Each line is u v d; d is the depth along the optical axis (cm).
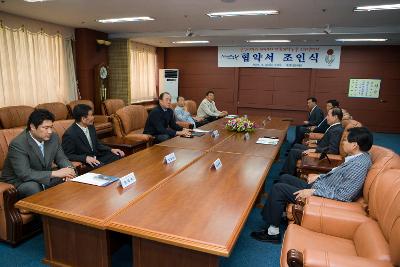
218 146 330
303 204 214
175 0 414
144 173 228
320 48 828
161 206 169
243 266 213
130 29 680
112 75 791
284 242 174
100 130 551
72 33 658
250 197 183
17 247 226
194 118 636
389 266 127
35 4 447
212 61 923
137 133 457
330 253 134
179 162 260
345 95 835
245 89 915
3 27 510
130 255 221
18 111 480
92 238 169
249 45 872
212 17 525
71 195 183
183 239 135
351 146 213
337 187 211
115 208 166
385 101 809
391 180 161
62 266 179
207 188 197
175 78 931
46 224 179
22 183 231
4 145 265
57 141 264
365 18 505
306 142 464
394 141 713
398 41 710
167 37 729
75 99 674
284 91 884
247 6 439
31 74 571
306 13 476
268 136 400
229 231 142
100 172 229
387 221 147
